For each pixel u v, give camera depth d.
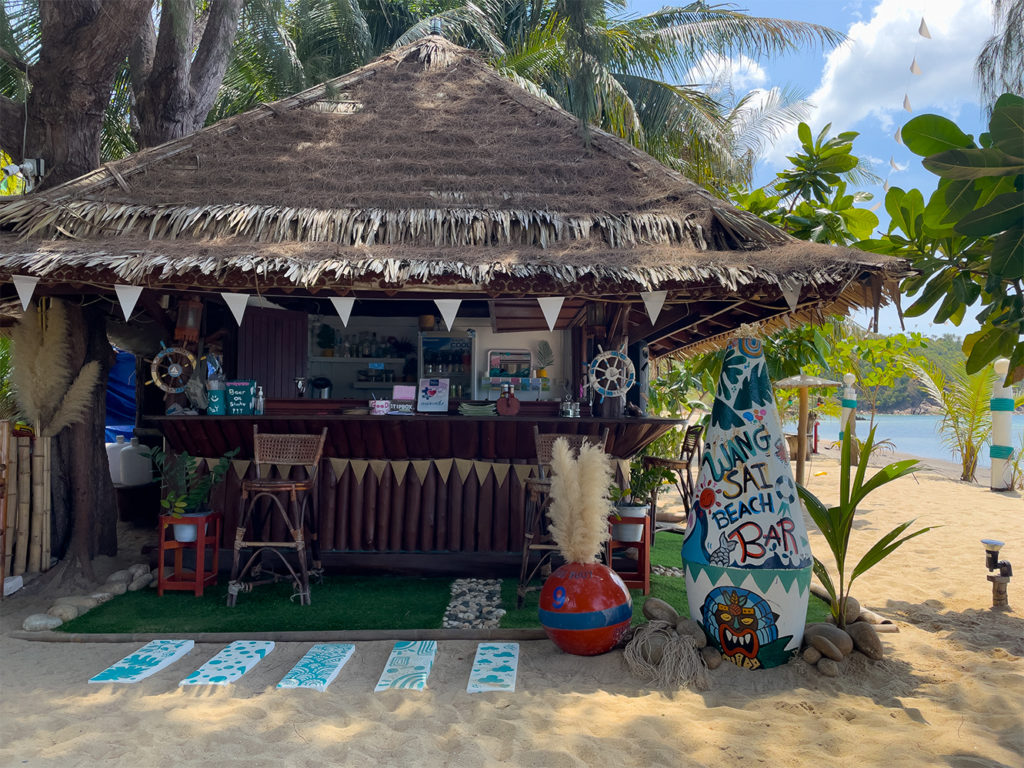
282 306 8.46
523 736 3.39
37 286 6.03
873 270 5.25
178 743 3.32
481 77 8.08
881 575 6.82
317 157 6.78
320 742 3.32
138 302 6.44
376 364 9.06
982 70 4.21
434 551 6.60
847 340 16.31
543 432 6.44
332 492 6.62
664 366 13.57
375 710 3.71
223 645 4.77
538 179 6.62
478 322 8.45
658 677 4.13
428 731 3.47
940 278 5.35
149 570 6.56
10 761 3.12
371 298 6.23
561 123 7.33
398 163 6.73
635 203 6.32
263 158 6.73
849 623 4.61
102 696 3.89
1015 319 4.80
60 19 6.82
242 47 10.24
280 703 3.78
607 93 11.98
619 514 5.98
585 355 6.84
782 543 4.27
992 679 4.13
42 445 6.41
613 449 6.69
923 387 16.58
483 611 5.48
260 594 5.96
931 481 14.80
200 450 6.53
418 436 6.51
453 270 5.25
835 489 13.32
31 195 6.18
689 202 6.31
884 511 10.82
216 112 13.29
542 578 6.39
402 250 5.57
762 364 4.54
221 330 7.02
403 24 15.82
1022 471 13.77
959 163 3.70
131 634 4.89
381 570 6.55
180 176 6.45
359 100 7.65
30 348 6.40
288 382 7.86
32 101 7.08
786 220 8.61
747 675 4.19
